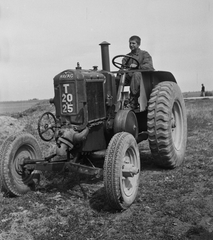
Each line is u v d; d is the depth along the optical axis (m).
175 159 5.67
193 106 18.38
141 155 6.96
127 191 4.21
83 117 4.53
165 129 5.30
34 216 4.00
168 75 6.03
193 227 3.55
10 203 4.42
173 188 4.75
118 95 5.21
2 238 3.53
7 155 4.51
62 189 4.96
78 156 4.87
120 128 4.72
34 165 4.56
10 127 9.09
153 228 3.59
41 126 9.34
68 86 4.49
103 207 4.21
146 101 5.67
